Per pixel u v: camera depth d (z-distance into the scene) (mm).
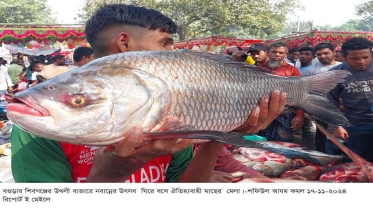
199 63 1651
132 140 1321
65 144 1615
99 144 1373
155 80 1444
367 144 4859
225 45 15531
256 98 1874
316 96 2291
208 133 1419
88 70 1383
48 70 7121
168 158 1889
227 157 3012
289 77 2152
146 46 1690
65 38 14383
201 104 1612
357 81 4695
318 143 5984
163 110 1447
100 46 1731
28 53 15672
